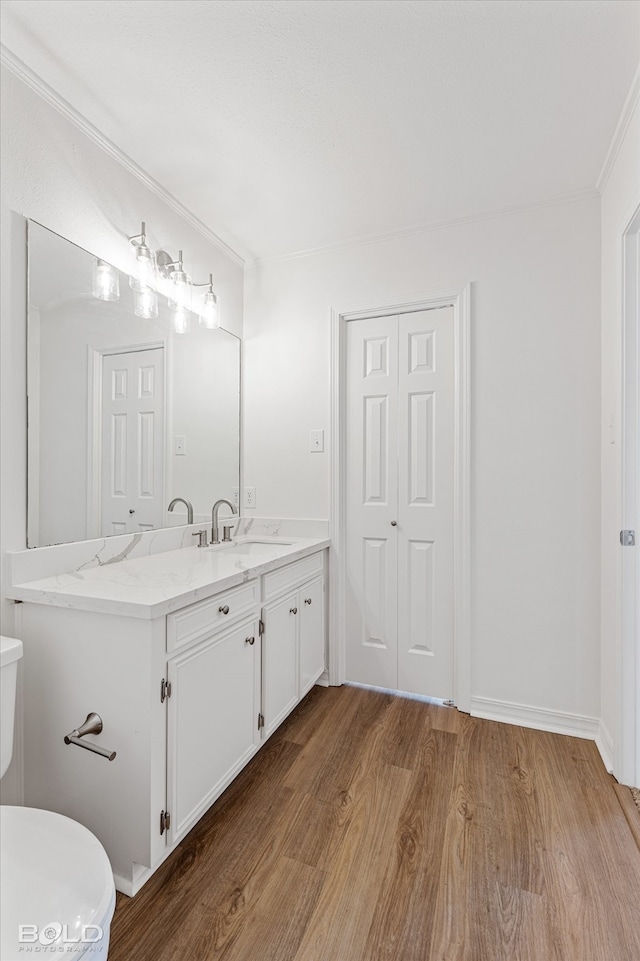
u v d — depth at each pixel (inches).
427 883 49.0
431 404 90.0
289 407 100.4
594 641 77.5
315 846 54.0
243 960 41.3
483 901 46.9
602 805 60.7
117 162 69.5
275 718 73.6
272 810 60.0
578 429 78.4
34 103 56.9
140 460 74.8
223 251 96.9
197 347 88.9
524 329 81.6
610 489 71.0
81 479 64.2
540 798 62.1
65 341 61.6
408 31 50.1
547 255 80.1
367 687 95.5
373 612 95.0
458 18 48.6
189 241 86.7
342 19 48.9
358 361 96.0
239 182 76.4
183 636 51.8
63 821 37.4
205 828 56.7
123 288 70.7
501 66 54.3
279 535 100.6
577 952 42.0
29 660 53.5
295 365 100.0
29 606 53.5
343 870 50.7
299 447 99.4
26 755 53.4
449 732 78.7
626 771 64.8
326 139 66.7
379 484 94.3
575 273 78.4
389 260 91.7
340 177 75.2
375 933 43.6
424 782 65.5
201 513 90.2
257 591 68.7
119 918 45.1
